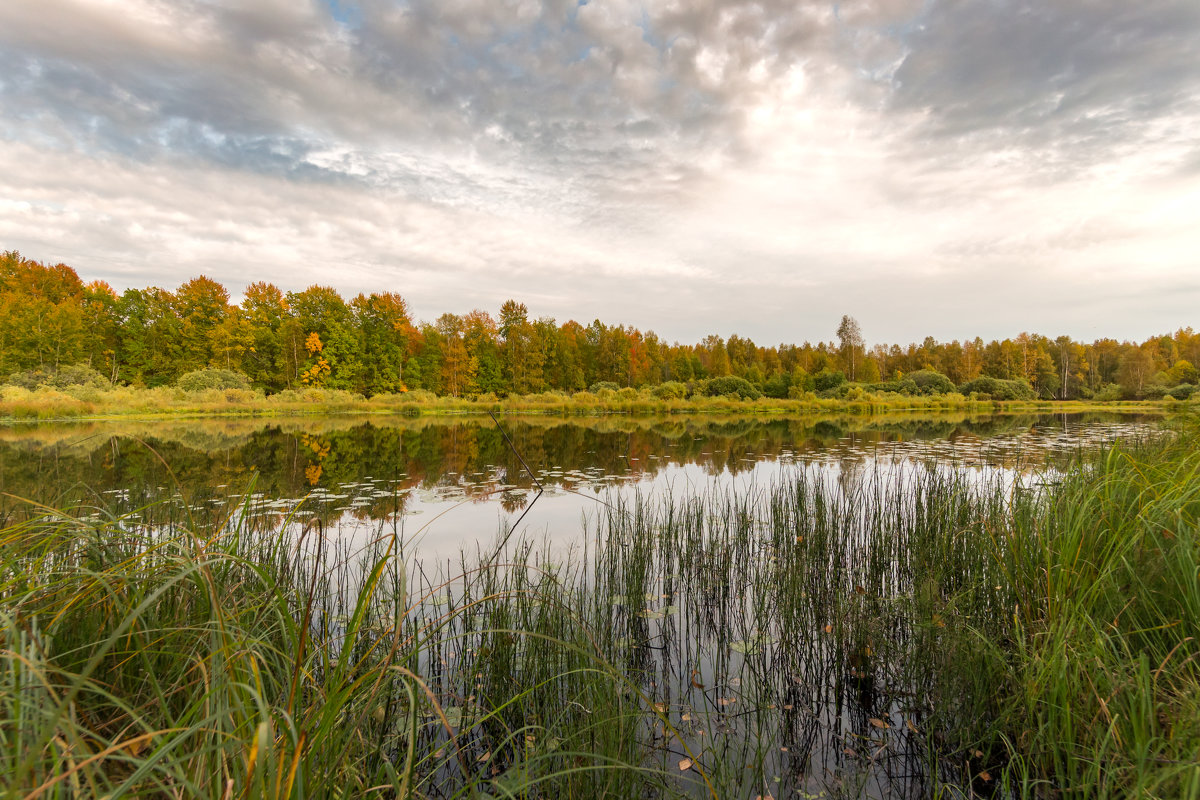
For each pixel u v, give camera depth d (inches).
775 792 90.7
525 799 79.5
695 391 1759.4
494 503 293.6
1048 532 124.3
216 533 95.3
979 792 90.7
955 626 123.2
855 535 219.1
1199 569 98.5
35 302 1393.9
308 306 1818.4
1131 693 84.1
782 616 154.6
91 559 95.1
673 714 112.0
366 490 327.6
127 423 933.8
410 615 144.8
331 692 58.8
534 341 1975.9
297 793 48.8
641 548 188.2
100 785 55.1
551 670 117.0
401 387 1814.7
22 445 581.6
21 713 46.9
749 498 304.8
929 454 468.4
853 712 115.3
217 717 50.4
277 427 888.3
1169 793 72.8
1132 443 297.6
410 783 83.5
